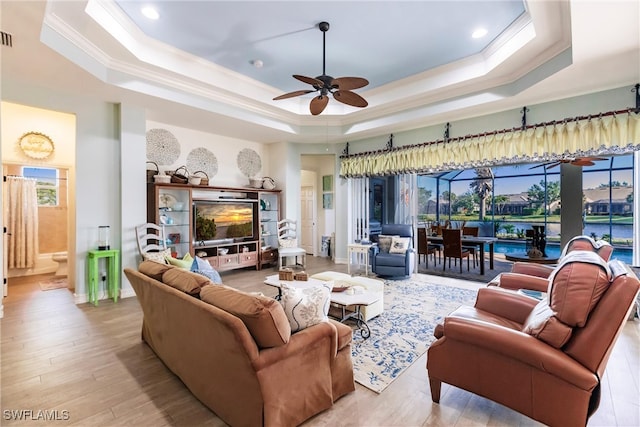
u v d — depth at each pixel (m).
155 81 3.91
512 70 3.68
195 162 5.56
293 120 5.73
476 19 3.06
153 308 2.38
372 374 2.26
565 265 1.59
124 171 4.15
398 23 3.13
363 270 5.94
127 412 1.84
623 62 2.94
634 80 3.37
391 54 3.81
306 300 1.84
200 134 5.64
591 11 2.15
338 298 2.89
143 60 3.58
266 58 3.94
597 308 1.44
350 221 6.55
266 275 5.57
